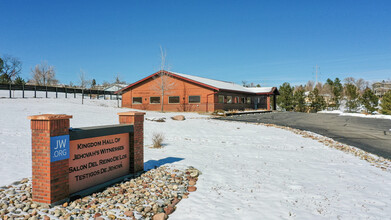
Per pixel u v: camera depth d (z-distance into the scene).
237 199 6.00
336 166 9.36
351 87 55.81
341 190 6.77
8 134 12.45
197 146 12.35
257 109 46.66
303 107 56.25
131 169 7.58
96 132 6.25
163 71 34.81
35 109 22.83
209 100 32.62
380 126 22.98
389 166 9.75
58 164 5.15
